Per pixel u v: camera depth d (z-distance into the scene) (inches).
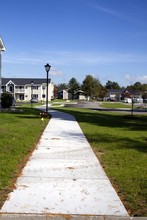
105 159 374.3
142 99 4360.2
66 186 270.8
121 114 1336.1
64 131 630.5
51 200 238.4
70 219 209.8
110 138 543.5
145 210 222.5
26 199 239.1
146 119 1066.1
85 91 4997.5
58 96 5511.8
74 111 1376.7
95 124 799.7
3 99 1267.2
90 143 486.9
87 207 226.8
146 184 276.4
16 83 4079.7
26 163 349.4
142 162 359.6
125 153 410.9
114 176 301.0
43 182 280.5
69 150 427.5
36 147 447.2
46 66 1036.5
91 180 288.5
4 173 301.3
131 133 625.3
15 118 852.0
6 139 476.7
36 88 4084.6
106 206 229.3
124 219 210.2
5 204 229.0
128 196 248.1
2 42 1274.6
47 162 354.9
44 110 1349.7
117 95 5792.3
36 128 649.0
